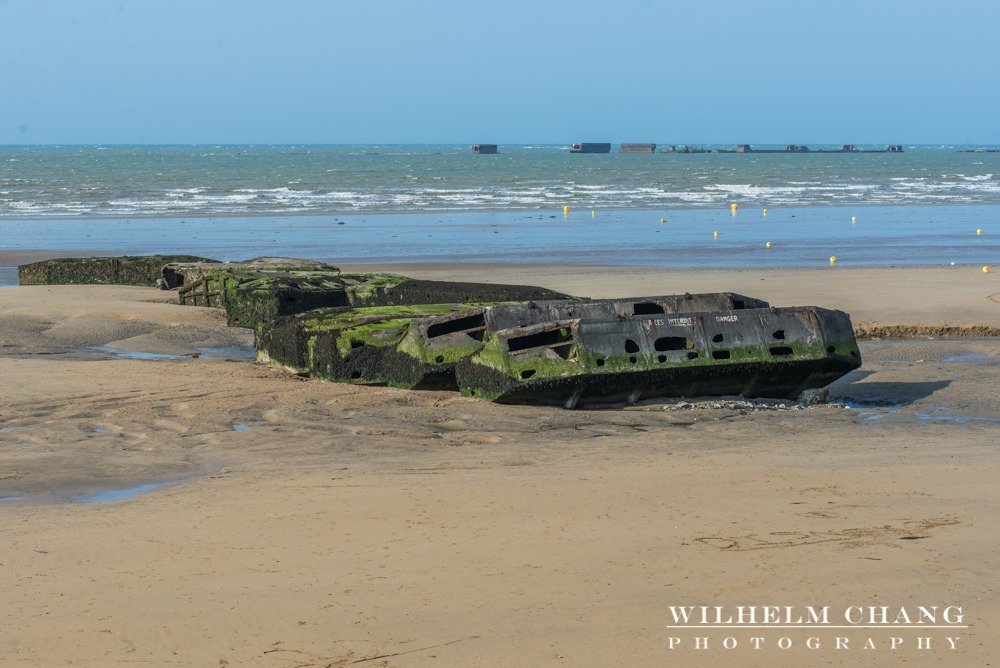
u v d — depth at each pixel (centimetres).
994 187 14012
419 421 2255
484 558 1284
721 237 6888
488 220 8175
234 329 3512
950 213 9162
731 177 17500
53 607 1155
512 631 1064
